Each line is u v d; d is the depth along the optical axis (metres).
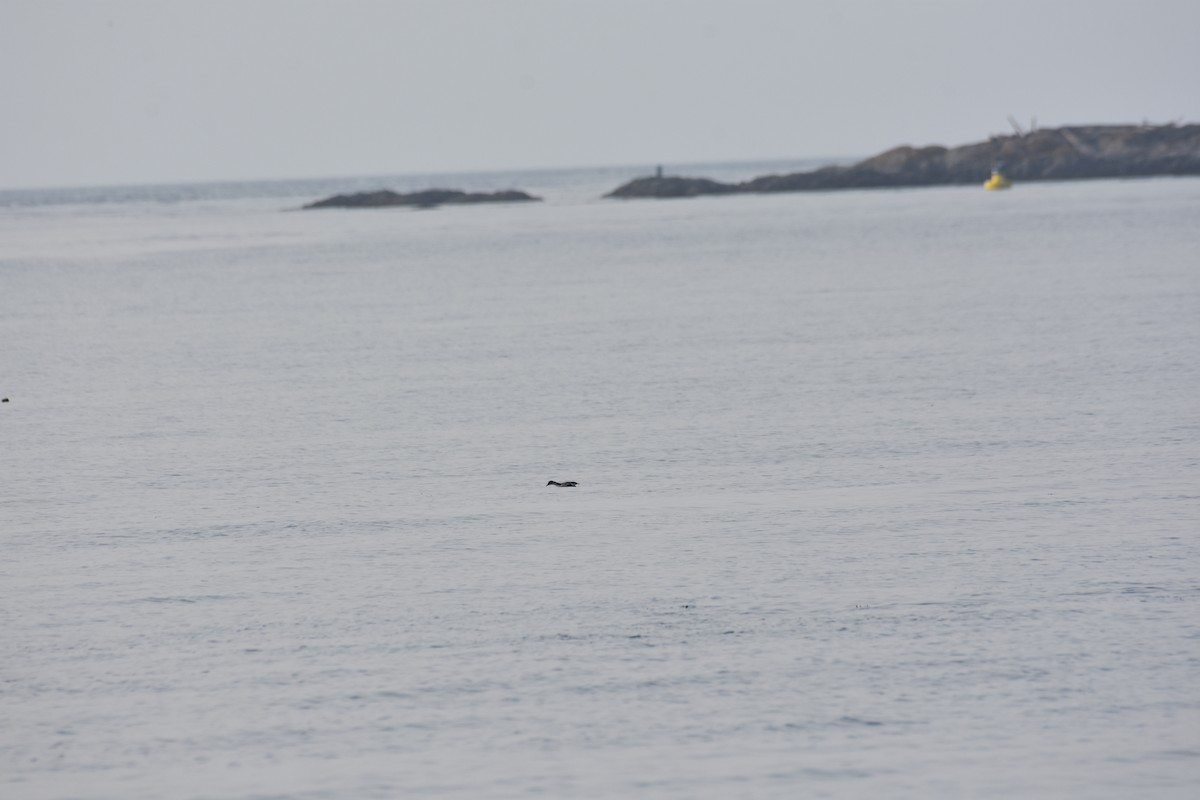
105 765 37.53
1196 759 37.09
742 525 59.31
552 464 72.50
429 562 54.84
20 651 45.62
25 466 75.38
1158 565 52.53
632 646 45.09
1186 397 86.81
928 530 57.88
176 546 58.12
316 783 36.31
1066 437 75.88
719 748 37.91
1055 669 42.81
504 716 40.00
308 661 44.31
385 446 78.50
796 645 44.97
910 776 36.28
